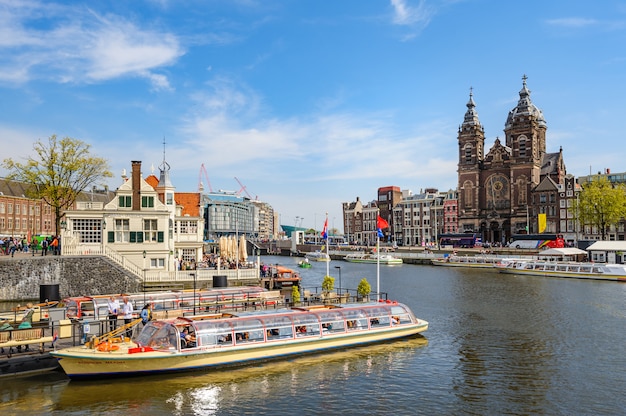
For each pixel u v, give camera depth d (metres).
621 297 53.34
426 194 162.75
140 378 24.08
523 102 134.88
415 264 111.56
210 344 25.61
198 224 66.12
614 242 86.81
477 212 140.12
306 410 20.95
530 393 23.17
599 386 24.12
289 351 27.95
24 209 104.38
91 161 61.16
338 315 30.56
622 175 126.38
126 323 28.98
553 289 60.94
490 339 33.19
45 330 27.31
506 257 100.00
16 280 45.25
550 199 124.44
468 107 144.50
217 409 20.84
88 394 21.98
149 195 53.50
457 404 21.80
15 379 23.11
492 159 139.00
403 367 26.80
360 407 21.34
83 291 47.22
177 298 36.22
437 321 39.38
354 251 142.38
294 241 165.50
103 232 51.56
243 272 54.69
